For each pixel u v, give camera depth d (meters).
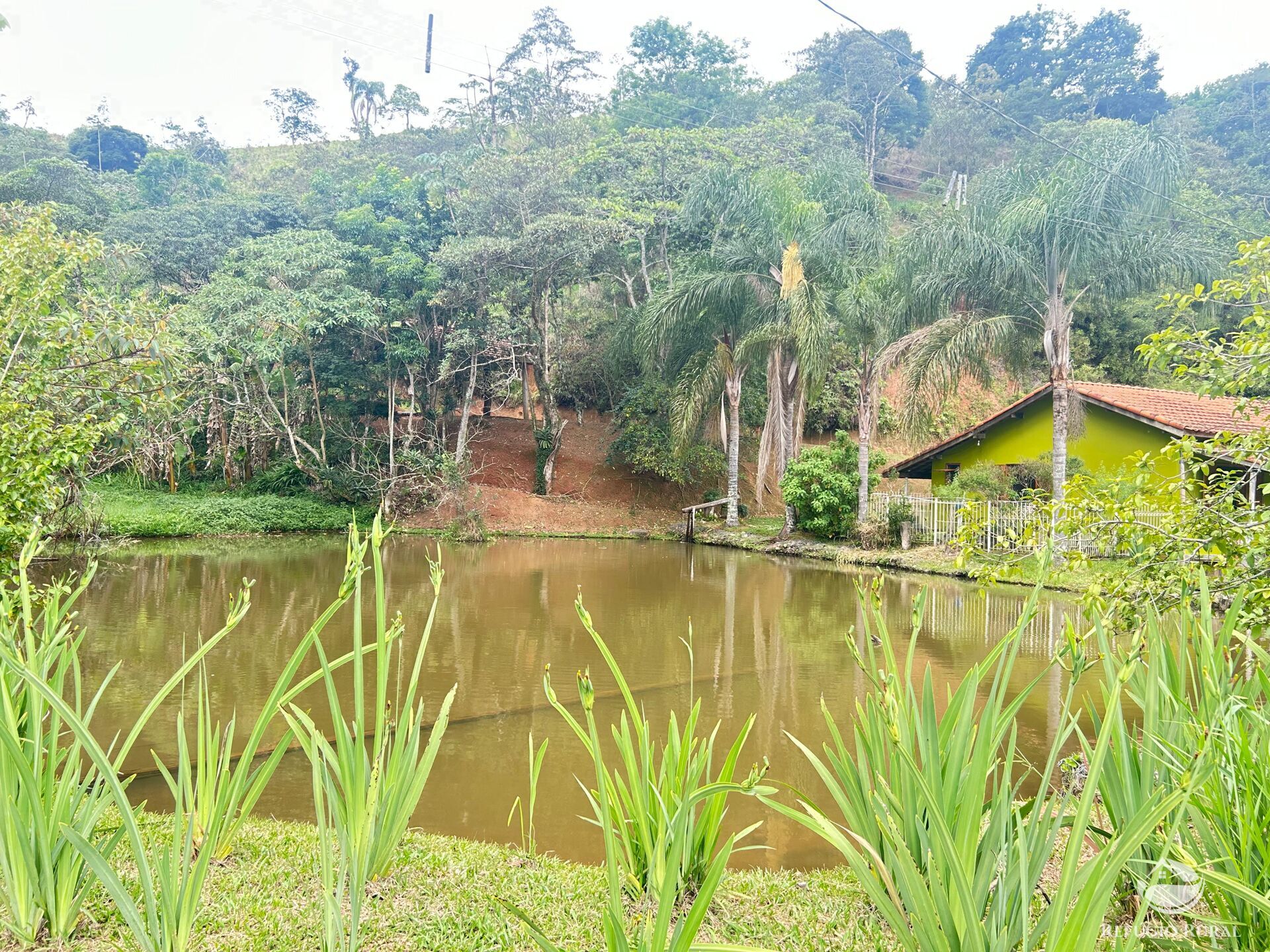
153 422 9.96
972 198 15.91
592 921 3.00
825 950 2.81
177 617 10.75
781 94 52.34
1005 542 5.34
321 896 3.05
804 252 19.97
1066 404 14.98
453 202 26.86
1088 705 3.05
